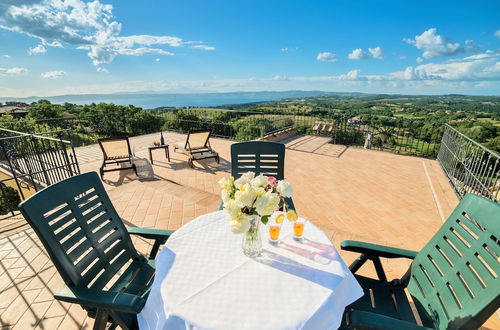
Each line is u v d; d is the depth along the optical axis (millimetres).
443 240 1369
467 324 1039
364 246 1561
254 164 2562
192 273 1233
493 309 984
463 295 1138
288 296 1092
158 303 1104
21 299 2004
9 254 2557
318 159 6387
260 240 1372
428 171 5434
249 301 1066
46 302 1976
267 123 9531
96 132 10656
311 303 1056
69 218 1403
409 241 2900
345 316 1393
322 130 9883
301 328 968
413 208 3730
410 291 1477
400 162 6168
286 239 1517
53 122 9148
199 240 1509
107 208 1673
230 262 1315
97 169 5707
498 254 1055
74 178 1516
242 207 1259
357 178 5008
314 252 1391
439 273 1321
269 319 984
